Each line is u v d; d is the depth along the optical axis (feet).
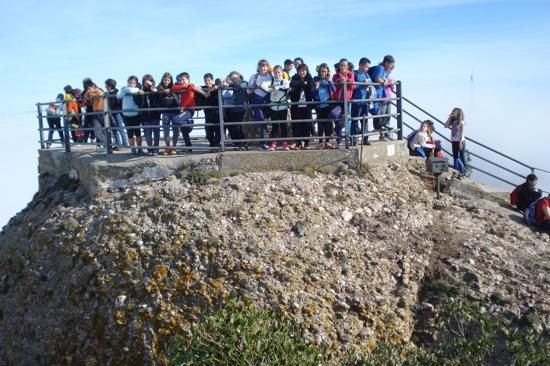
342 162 46.16
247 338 24.93
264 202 41.96
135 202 42.88
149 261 38.45
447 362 29.73
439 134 53.47
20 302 42.34
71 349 37.06
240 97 47.19
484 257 39.81
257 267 37.40
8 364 40.14
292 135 48.88
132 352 35.17
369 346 35.12
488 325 32.42
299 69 46.65
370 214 42.80
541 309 36.01
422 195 46.62
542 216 44.19
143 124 49.06
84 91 55.72
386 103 51.60
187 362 25.16
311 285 37.09
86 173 47.29
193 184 43.86
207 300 36.14
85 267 39.40
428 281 38.65
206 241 38.70
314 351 25.93
